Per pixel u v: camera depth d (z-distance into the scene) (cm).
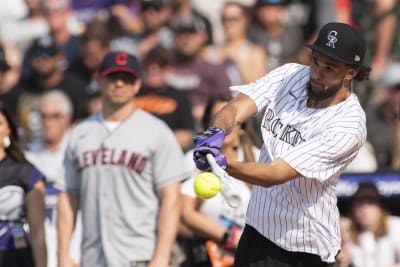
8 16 3759
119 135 2081
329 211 1680
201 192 1456
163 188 2072
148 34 3578
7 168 2078
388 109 3033
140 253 2062
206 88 3334
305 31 3606
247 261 1717
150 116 2120
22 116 3177
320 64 1582
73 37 3612
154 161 2077
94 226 2084
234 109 1652
